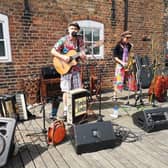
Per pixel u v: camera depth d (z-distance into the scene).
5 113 3.87
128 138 3.28
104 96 5.91
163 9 7.44
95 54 6.38
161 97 5.22
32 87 5.27
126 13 6.58
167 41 7.94
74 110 3.69
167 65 8.66
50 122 3.97
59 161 2.66
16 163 2.62
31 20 5.21
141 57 5.96
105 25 6.32
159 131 3.56
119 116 4.28
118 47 4.56
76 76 3.87
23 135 3.40
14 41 5.09
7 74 5.12
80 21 5.89
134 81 5.03
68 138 3.29
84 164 2.59
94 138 2.86
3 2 4.82
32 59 5.40
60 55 3.61
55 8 5.46
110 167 2.53
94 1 6.00
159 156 2.78
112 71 6.69
